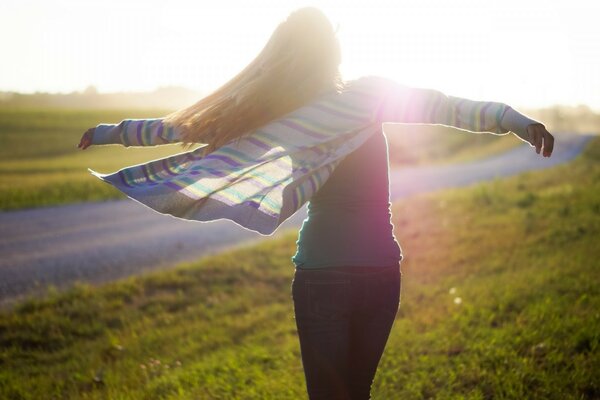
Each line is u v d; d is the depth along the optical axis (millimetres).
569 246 8523
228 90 2646
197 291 8555
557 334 4918
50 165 34844
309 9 2617
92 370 5777
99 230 14047
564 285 6379
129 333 6988
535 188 16859
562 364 4383
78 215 16438
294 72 2533
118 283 8891
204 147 2691
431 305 6512
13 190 19703
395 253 2574
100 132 2752
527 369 4258
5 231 14008
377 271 2521
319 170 2424
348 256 2500
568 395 3857
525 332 5000
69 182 21812
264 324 6754
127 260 10836
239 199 2541
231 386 4664
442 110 2395
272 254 10312
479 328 5301
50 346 6895
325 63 2576
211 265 9594
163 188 2559
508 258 8375
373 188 2576
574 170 21297
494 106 2318
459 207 13586
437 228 11289
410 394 4141
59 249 11891
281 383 4516
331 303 2512
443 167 31172
